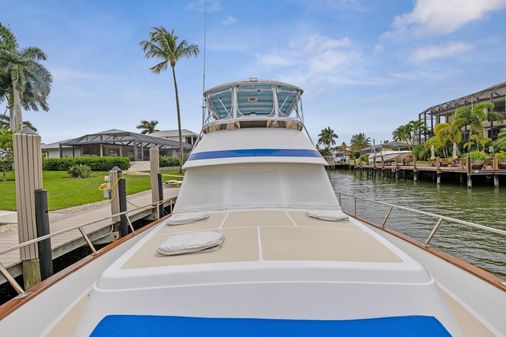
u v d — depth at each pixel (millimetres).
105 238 8023
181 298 2010
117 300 2004
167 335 1852
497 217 13938
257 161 4465
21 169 5102
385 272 2105
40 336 2418
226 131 4977
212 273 2109
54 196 14164
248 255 2408
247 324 1911
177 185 21156
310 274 2105
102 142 35438
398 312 1943
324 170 4820
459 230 11500
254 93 6086
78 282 3273
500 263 8352
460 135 34656
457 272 3172
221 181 4523
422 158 42531
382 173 43656
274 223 3459
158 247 2729
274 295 2012
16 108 31125
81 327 1958
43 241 5180
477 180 28828
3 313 2674
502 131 32469
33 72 33344
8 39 33312
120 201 8328
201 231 3184
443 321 1930
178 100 27828
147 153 44375
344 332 1855
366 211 15938
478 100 44938
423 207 16906
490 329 2340
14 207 11664
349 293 2008
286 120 4977
